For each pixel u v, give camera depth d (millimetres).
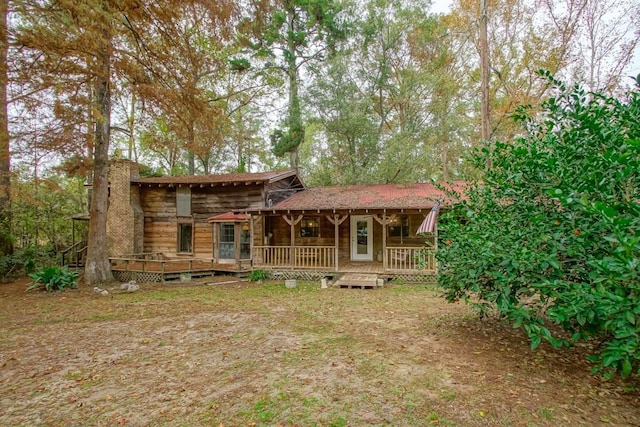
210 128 12969
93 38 9070
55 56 9195
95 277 12805
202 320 7680
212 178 16891
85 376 4750
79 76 10039
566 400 3873
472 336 6148
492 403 3812
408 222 15188
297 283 12758
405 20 22656
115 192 16859
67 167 11398
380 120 24312
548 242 4312
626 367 3230
